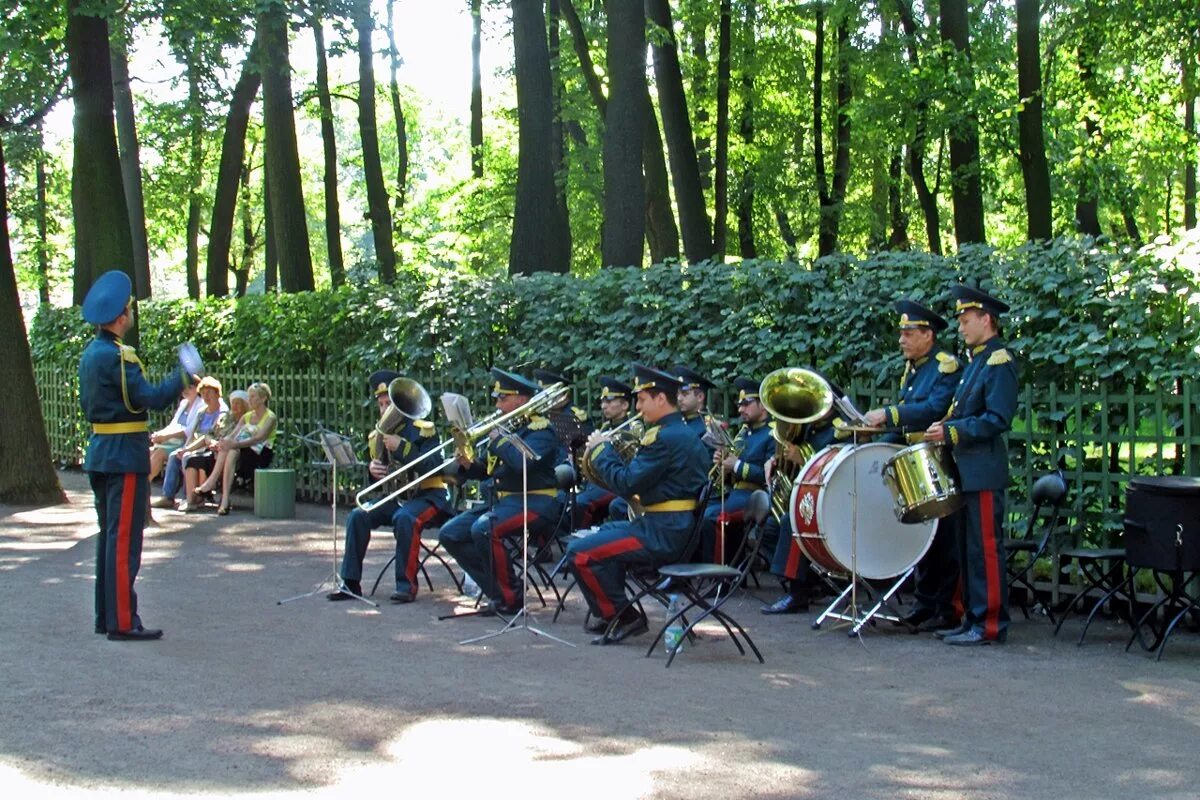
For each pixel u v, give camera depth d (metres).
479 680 7.30
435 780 5.48
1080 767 5.68
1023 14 18.05
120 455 8.28
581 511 11.45
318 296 16.33
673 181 20.14
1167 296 8.96
